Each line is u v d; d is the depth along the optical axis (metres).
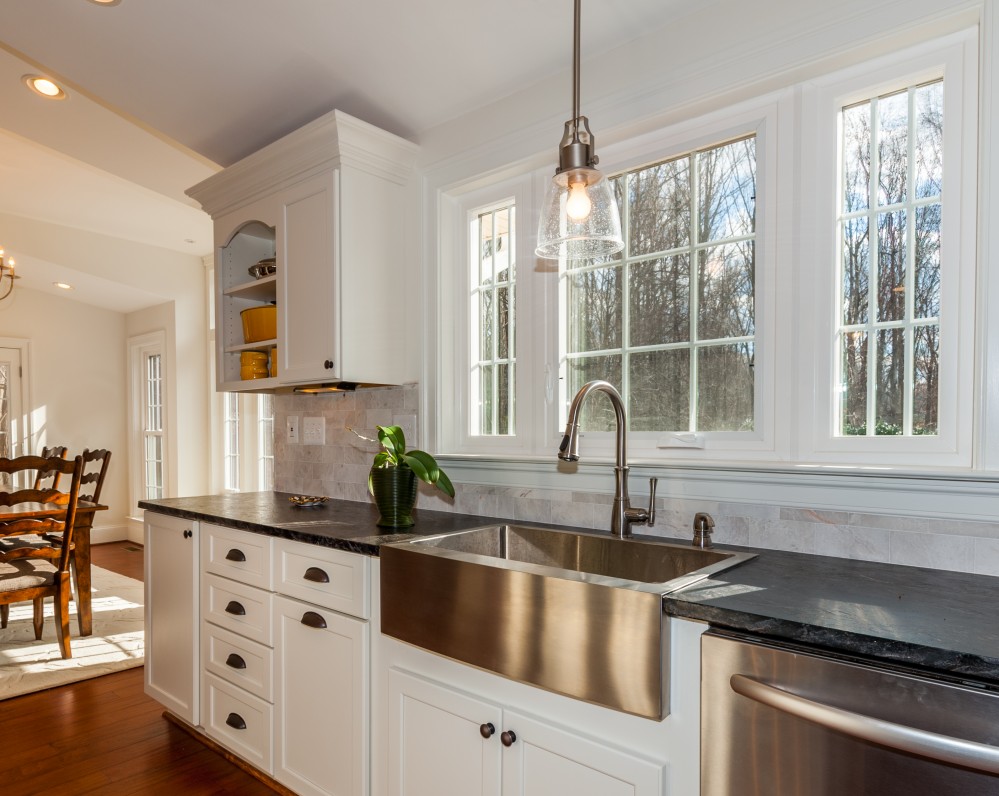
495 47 1.92
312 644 1.78
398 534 1.76
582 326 2.01
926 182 1.43
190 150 2.89
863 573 1.27
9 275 4.51
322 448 2.74
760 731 0.97
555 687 1.18
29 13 2.06
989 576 1.25
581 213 1.29
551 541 1.81
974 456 1.30
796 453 1.57
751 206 1.69
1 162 3.57
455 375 2.32
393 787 1.55
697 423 1.77
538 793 1.24
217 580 2.16
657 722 1.10
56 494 3.04
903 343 1.45
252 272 2.67
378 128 2.19
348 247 2.18
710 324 1.75
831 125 1.54
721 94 1.64
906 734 0.81
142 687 2.80
